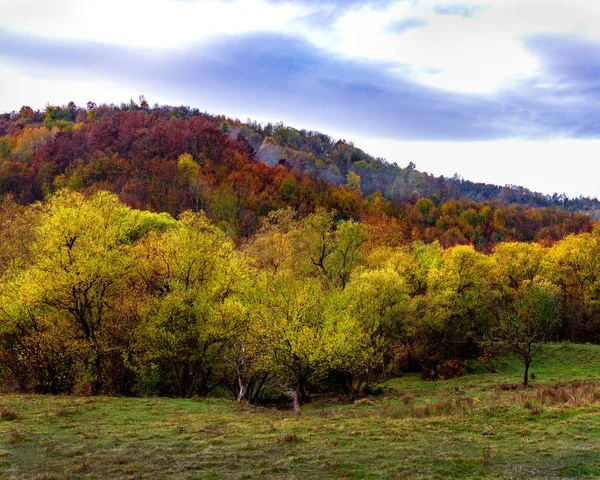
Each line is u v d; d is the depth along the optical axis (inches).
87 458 614.2
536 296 2164.1
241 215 4500.5
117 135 6466.5
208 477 543.5
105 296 1279.5
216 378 1546.5
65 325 1238.9
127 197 4284.0
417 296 2300.7
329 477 540.7
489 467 561.3
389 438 709.3
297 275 2269.9
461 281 2352.4
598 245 2689.5
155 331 1246.9
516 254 2901.1
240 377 1373.0
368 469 564.7
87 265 1165.1
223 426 818.2
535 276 2630.4
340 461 594.6
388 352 2005.4
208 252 1443.2
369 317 1830.7
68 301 1198.3
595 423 741.9
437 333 2278.5
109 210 1530.5
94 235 1320.1
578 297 2659.9
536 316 2085.4
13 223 2057.1
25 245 1915.6
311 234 2452.0
